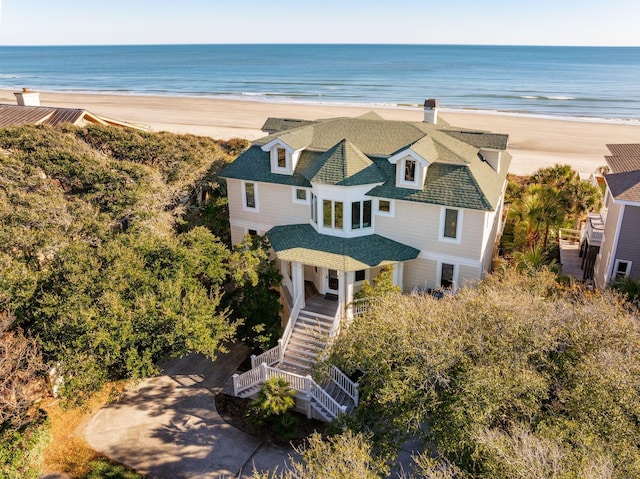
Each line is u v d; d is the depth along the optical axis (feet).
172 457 65.31
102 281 63.67
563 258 106.32
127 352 61.77
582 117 321.52
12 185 85.87
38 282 63.62
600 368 47.65
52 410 71.36
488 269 100.42
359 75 632.79
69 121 132.87
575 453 41.27
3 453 57.06
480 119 315.58
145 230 83.46
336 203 87.15
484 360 51.16
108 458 64.90
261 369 74.02
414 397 49.47
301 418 73.15
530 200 104.42
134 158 114.62
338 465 44.65
